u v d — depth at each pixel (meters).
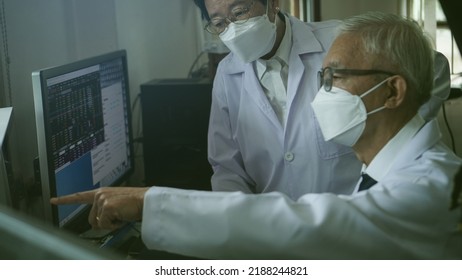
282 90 1.52
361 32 0.98
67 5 1.96
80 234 1.39
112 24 2.06
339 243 0.77
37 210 1.54
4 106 1.60
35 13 1.78
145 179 2.08
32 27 1.76
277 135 1.51
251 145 1.55
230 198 0.83
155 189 0.86
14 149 1.64
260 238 0.79
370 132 1.00
